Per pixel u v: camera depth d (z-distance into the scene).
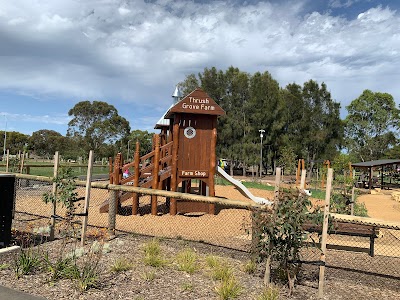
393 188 31.14
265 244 4.59
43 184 16.03
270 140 44.06
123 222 8.39
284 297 4.30
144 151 75.25
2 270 4.73
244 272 5.13
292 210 4.35
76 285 4.27
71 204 6.20
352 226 6.76
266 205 4.86
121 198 9.67
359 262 6.29
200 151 10.17
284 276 4.76
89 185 6.32
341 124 50.41
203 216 9.48
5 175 5.74
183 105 9.95
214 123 10.26
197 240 6.96
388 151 63.78
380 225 4.69
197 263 5.36
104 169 40.59
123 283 4.47
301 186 4.93
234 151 42.84
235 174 53.69
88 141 61.94
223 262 5.43
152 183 9.57
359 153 67.44
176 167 9.88
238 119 43.44
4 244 5.74
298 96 49.97
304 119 49.19
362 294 4.54
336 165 23.09
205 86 44.38
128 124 68.25
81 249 5.63
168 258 5.60
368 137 67.19
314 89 50.06
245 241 7.07
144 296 4.09
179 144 10.05
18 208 9.53
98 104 64.19
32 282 4.36
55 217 6.37
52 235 6.45
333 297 4.38
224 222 8.90
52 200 6.41
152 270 4.98
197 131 10.17
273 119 43.91
